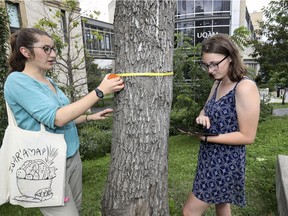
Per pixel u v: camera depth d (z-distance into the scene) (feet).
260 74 31.19
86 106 4.63
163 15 4.78
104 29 57.57
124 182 5.28
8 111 4.96
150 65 4.84
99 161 19.81
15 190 4.88
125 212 5.37
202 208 6.06
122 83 4.91
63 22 32.09
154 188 5.35
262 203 8.87
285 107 51.72
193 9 59.00
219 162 5.60
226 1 57.21
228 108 5.36
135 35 4.74
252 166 12.31
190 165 14.25
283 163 8.84
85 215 9.16
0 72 12.17
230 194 5.73
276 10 26.86
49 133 4.84
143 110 4.97
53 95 5.22
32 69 5.16
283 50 27.25
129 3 4.66
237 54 5.21
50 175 4.86
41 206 4.99
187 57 19.26
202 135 5.52
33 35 4.90
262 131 21.13
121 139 5.17
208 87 18.80
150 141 5.10
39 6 36.68
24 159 4.77
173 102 20.16
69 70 25.36
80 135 23.18
